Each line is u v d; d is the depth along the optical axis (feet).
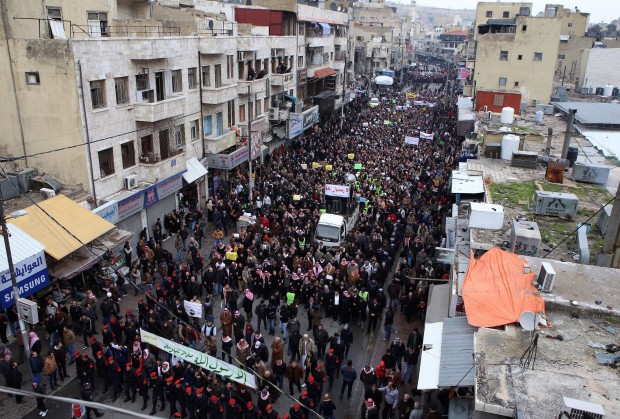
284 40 147.23
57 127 73.72
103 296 69.31
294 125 144.97
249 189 100.27
